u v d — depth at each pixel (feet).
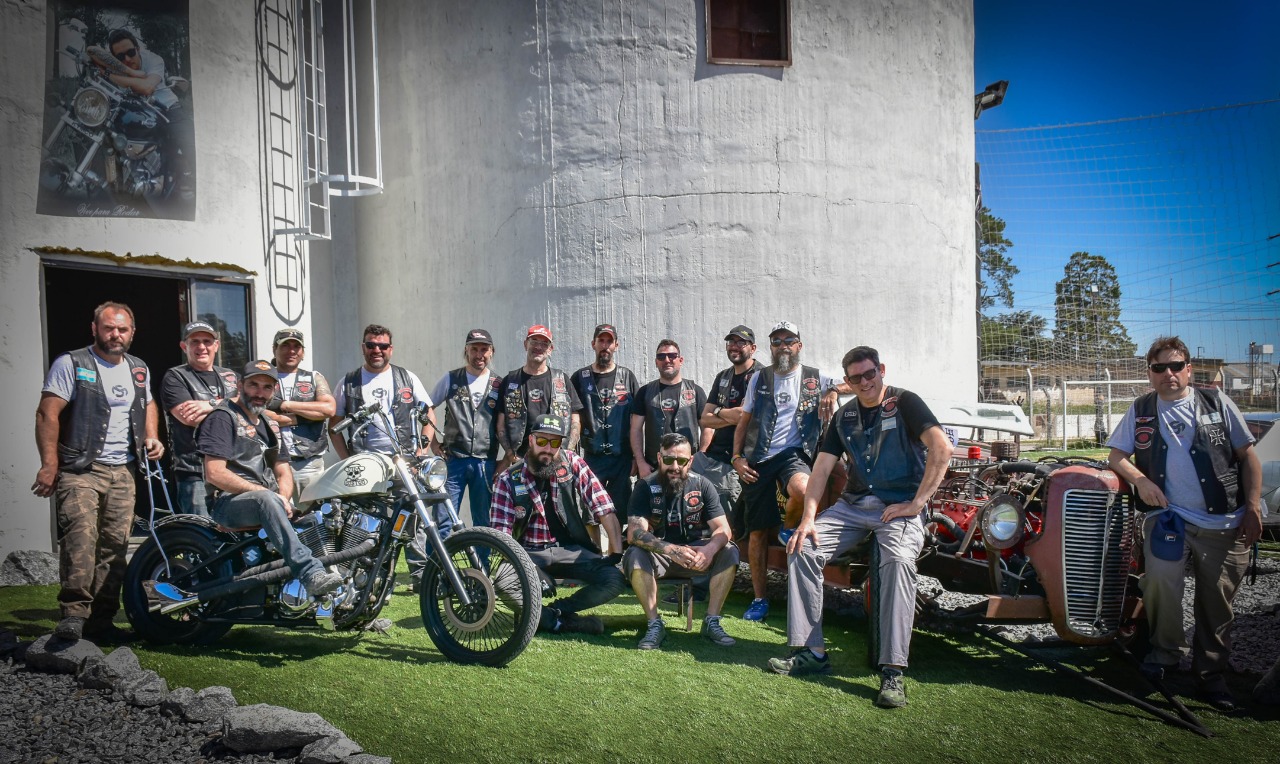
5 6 19.66
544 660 14.07
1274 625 17.13
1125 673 14.34
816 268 24.48
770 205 24.12
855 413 14.64
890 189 25.48
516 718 11.57
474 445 19.54
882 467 14.32
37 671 13.00
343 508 14.05
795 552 14.19
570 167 24.14
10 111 19.72
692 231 23.90
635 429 19.81
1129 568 14.05
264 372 14.65
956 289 27.17
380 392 19.29
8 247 19.69
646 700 12.41
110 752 10.28
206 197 22.82
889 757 10.82
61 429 14.03
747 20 24.34
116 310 14.46
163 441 26.05
